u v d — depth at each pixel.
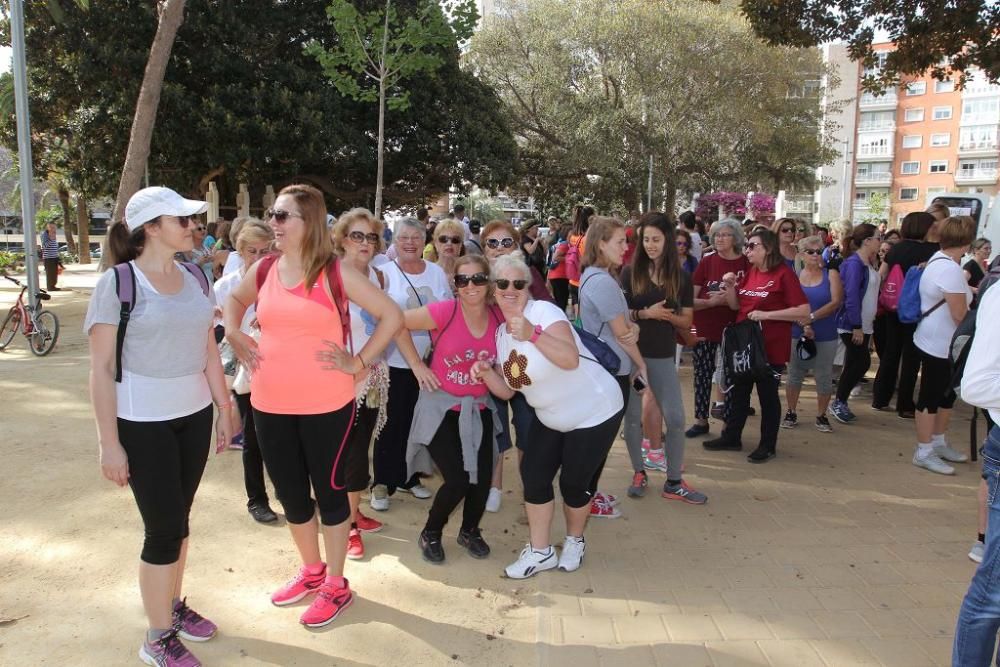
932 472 5.36
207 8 17.17
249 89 17.55
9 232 49.16
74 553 3.82
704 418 6.29
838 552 4.01
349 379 3.10
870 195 71.50
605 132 26.02
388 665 2.92
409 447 3.78
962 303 5.00
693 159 27.09
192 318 2.72
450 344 3.64
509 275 3.27
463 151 21.66
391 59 11.32
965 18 8.80
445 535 4.20
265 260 3.14
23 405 6.70
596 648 3.03
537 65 26.67
